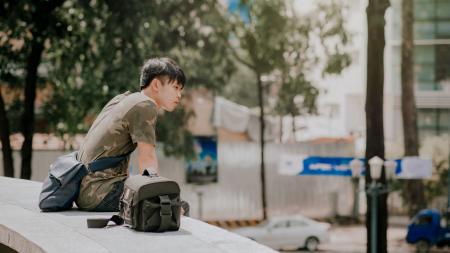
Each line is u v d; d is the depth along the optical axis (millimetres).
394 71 45500
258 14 25906
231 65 25594
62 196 4406
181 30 21000
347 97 46000
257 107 43406
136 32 19141
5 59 19281
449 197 34656
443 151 38375
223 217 33031
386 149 38875
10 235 3832
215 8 22359
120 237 3525
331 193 35375
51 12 18844
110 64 19281
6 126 19188
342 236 31328
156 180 3740
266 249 3156
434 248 30500
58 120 21578
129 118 4262
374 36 18234
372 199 18359
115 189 4402
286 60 27438
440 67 45438
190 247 3225
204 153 32062
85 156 4461
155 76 4352
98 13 19594
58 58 20547
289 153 34188
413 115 34906
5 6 18422
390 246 29984
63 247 3271
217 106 35250
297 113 31000
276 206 34438
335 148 34625
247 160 33531
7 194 5320
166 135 24344
